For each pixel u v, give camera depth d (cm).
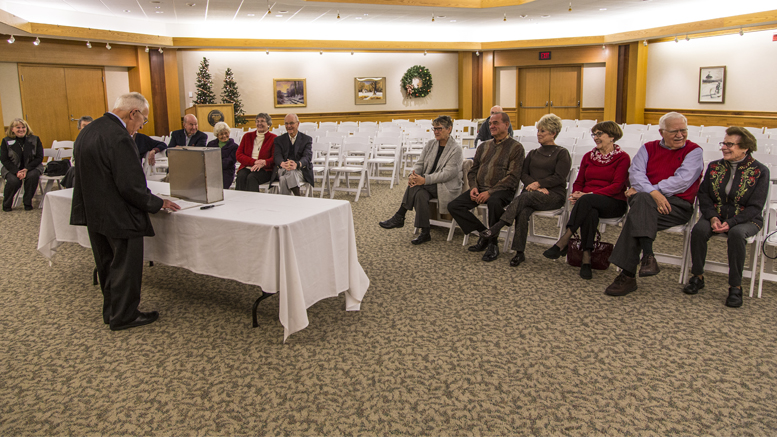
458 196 465
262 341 287
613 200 389
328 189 754
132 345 283
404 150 967
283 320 275
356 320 315
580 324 305
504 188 441
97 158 276
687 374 246
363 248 470
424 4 1052
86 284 379
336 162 828
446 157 478
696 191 363
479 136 700
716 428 206
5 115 1095
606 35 1391
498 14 1227
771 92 1099
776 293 346
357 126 1036
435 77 1634
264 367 259
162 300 347
